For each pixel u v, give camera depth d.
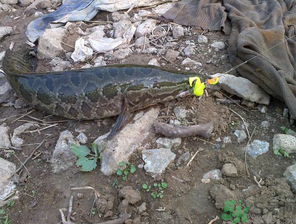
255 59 0.69
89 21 0.92
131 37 0.85
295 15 0.87
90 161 0.59
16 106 0.73
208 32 0.86
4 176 0.58
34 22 0.94
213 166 0.58
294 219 0.50
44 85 0.66
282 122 0.65
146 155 0.59
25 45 0.90
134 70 0.66
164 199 0.54
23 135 0.67
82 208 0.54
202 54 0.80
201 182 0.56
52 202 0.56
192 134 0.62
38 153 0.63
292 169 0.55
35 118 0.70
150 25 0.87
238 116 0.66
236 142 0.62
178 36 0.84
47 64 0.82
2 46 0.91
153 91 0.65
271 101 0.69
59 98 0.65
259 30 0.79
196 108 0.67
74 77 0.65
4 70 0.74
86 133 0.65
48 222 0.53
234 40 0.79
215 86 0.71
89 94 0.64
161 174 0.57
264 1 0.92
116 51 0.81
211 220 0.51
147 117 0.65
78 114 0.66
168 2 0.97
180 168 0.58
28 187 0.58
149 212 0.53
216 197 0.53
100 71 0.66
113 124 0.67
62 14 0.94
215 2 0.93
